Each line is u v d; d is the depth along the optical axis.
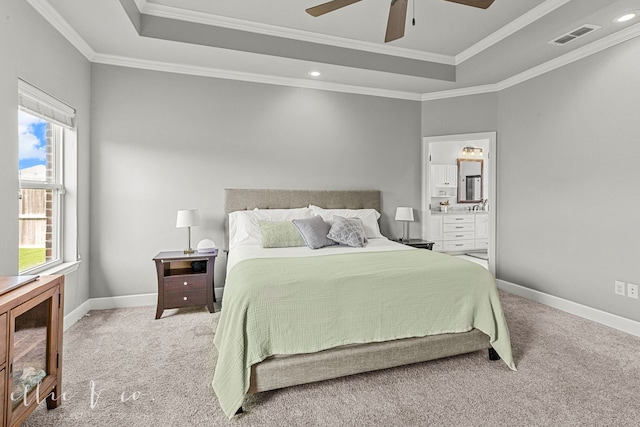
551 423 1.60
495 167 4.09
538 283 3.58
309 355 1.85
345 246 3.25
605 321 2.89
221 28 3.06
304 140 3.96
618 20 2.55
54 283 1.67
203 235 3.58
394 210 4.38
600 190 2.94
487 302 2.16
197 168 3.55
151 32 2.87
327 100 4.04
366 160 4.23
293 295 1.85
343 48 3.49
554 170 3.37
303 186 3.97
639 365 2.16
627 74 2.71
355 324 1.93
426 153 4.43
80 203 3.02
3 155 1.99
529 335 2.65
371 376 2.03
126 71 3.31
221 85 3.62
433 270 2.15
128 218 3.35
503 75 3.74
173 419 1.63
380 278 2.03
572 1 2.61
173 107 3.46
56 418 1.62
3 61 1.97
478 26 3.17
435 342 2.08
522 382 1.96
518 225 3.82
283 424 1.60
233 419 1.64
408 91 4.32
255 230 3.41
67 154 2.90
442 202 6.84
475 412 1.68
